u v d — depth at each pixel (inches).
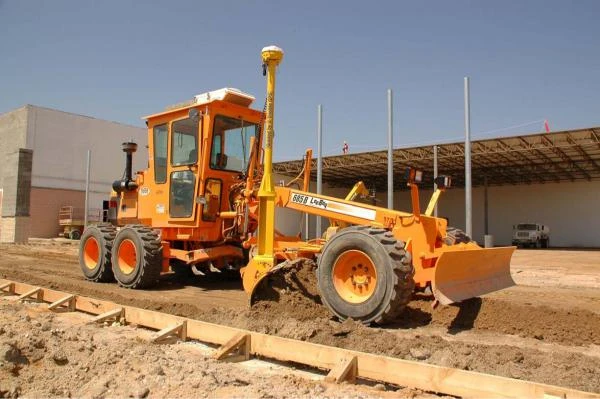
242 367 187.9
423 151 1088.8
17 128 1327.5
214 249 365.7
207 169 361.7
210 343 219.9
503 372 173.6
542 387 140.7
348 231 245.6
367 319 234.7
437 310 264.7
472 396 149.7
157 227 395.2
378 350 201.9
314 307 261.1
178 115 384.5
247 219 335.9
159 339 219.1
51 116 1346.0
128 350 193.5
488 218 1612.9
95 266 421.1
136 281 373.7
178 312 282.2
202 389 153.3
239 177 375.6
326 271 249.6
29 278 414.3
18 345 185.6
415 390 159.2
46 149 1333.7
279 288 267.6
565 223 1504.7
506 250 283.1
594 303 334.3
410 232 253.3
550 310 256.2
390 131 595.8
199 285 402.6
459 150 1081.4
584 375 168.7
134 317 255.3
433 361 188.5
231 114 375.2
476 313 257.8
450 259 238.1
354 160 1163.9
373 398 150.7
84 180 1403.8
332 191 1518.2
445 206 1658.5
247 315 254.7
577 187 1497.3
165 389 153.5
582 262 778.2
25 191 1069.1
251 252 324.5
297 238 335.6
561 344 222.2
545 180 1529.3
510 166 1311.5
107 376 164.6
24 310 281.1
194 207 363.3
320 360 181.6
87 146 1417.3
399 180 1448.1
